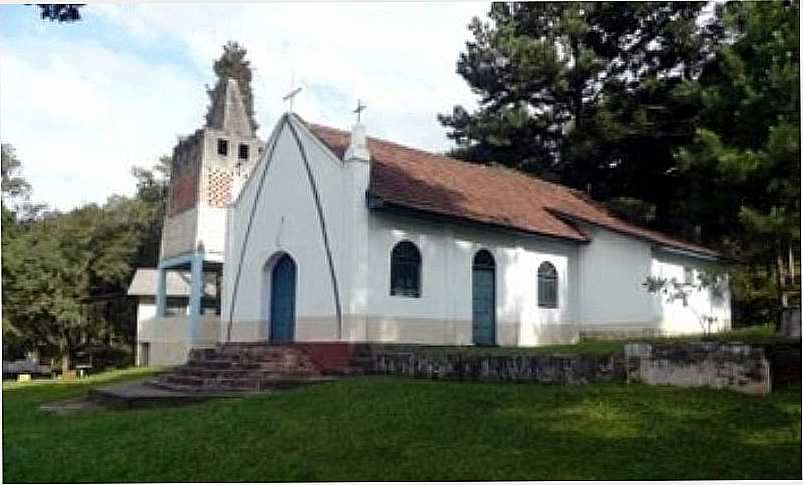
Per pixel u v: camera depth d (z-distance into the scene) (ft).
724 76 77.00
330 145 59.11
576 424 32.91
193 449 32.42
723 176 64.49
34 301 123.54
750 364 36.37
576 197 86.53
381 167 61.87
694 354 38.27
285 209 61.87
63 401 53.57
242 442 32.91
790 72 58.08
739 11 80.59
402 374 49.32
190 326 80.07
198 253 81.51
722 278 66.23
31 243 127.65
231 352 55.36
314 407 38.14
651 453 29.01
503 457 29.09
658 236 75.05
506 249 65.87
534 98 106.93
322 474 28.25
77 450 34.17
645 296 68.33
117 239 146.51
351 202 54.65
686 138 90.27
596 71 99.81
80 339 143.23
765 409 33.42
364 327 53.67
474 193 67.82
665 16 95.55
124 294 134.82
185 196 87.51
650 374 39.60
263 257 63.57
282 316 62.13
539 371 42.70
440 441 31.40
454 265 60.80
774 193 62.39
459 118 113.80
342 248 54.85
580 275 73.92
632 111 93.86
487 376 44.73
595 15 99.96
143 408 45.83
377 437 32.30
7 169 150.20
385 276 55.72
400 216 57.31
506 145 106.42
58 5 36.19
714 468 27.35
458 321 60.49
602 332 71.41
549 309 69.67
